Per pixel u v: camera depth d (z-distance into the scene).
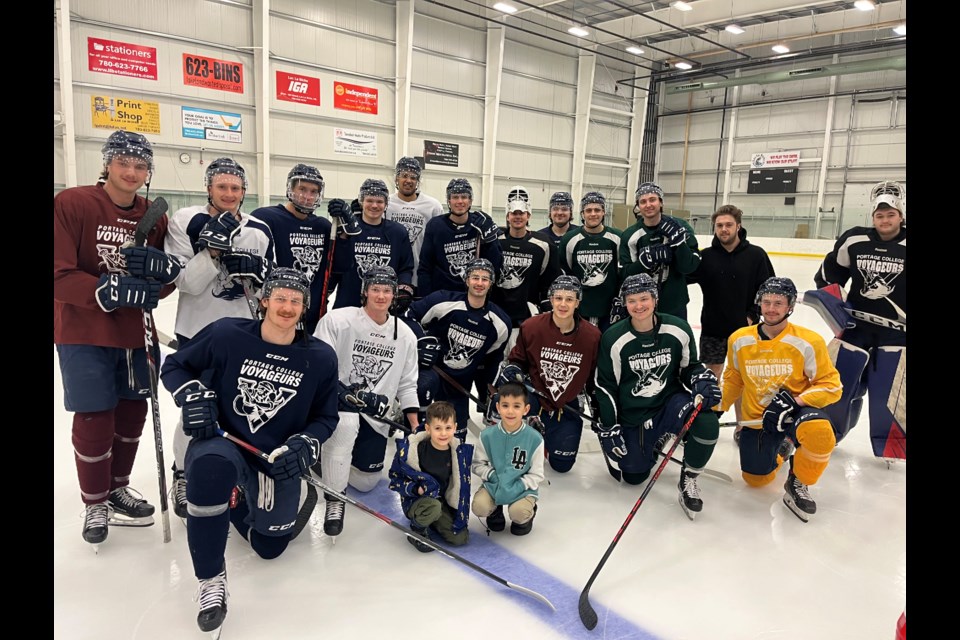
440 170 16.17
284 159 13.44
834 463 3.65
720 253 4.10
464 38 15.98
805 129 18.56
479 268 3.44
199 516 1.97
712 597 2.26
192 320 2.80
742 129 19.94
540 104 18.11
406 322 3.45
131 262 2.27
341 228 3.46
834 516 2.95
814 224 16.88
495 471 2.67
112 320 2.41
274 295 2.21
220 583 2.02
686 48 19.23
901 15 15.30
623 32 17.62
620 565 2.47
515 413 2.62
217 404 2.30
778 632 2.07
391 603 2.17
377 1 14.16
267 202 12.96
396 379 3.08
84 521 2.52
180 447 2.60
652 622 2.10
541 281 4.43
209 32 11.97
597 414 3.40
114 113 11.10
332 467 2.68
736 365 3.32
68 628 1.97
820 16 16.52
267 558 2.43
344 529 2.72
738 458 3.76
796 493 2.96
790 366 3.12
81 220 2.37
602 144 20.23
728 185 20.33
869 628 2.10
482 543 2.63
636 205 4.14
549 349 3.30
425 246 4.15
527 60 17.55
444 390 3.71
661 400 3.17
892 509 3.03
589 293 4.45
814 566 2.49
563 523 2.83
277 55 12.91
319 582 2.29
